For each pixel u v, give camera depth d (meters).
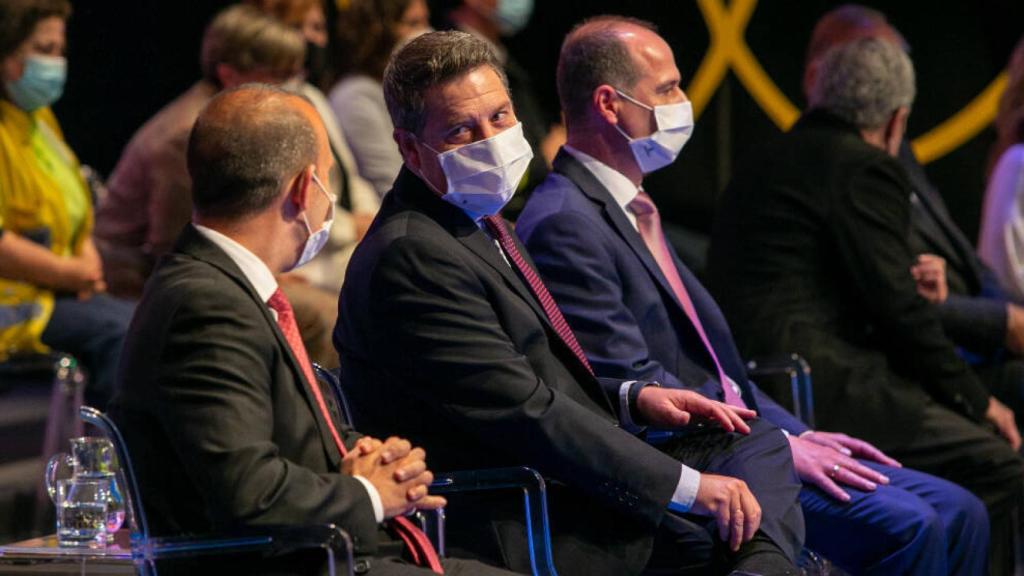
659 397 10.28
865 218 13.55
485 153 9.73
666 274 11.61
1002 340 15.27
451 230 9.91
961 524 11.94
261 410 8.20
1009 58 24.80
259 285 8.70
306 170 8.78
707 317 11.87
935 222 15.70
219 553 8.12
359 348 9.89
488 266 9.92
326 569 8.28
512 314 9.88
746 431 10.27
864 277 13.54
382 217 10.01
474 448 9.81
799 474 11.71
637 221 11.59
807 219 13.73
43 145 15.60
